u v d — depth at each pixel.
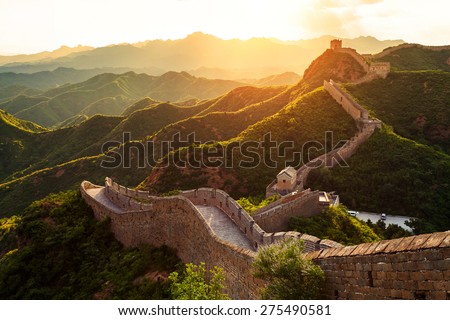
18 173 133.50
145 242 27.61
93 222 32.47
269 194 47.16
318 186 50.62
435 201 47.62
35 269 28.48
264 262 9.82
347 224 32.09
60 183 97.75
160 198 26.34
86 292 25.09
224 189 56.47
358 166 54.31
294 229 28.00
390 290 7.02
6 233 47.66
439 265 6.00
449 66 111.19
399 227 39.28
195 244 21.34
